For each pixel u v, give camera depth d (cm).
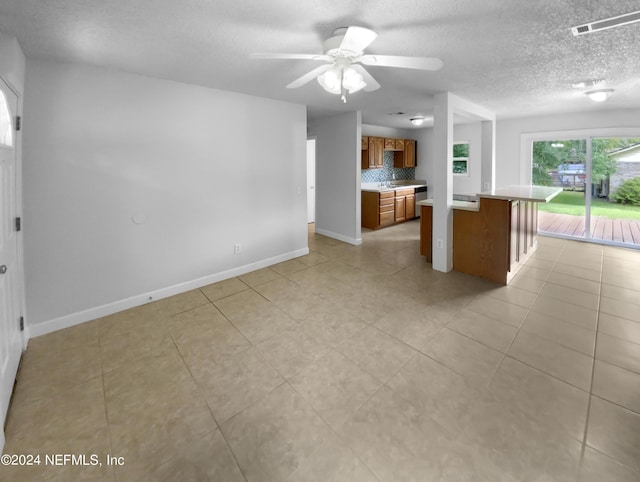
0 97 196
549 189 409
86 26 196
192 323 281
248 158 390
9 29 199
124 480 141
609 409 176
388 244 546
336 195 564
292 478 141
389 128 744
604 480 136
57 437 163
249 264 410
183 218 342
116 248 299
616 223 514
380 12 180
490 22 193
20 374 212
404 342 246
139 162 304
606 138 500
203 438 162
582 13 182
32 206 251
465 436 160
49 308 266
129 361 227
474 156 666
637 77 311
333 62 204
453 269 409
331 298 330
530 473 140
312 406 183
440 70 285
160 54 244
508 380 201
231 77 306
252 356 232
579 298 319
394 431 165
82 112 269
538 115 532
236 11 178
